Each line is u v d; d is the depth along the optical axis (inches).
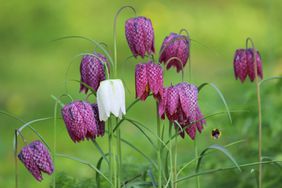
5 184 331.3
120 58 657.0
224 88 360.5
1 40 684.1
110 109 168.4
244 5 734.5
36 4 696.4
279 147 261.9
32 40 684.7
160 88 173.0
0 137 433.1
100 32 686.5
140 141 370.3
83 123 171.6
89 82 181.3
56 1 697.6
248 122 267.4
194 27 705.0
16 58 660.1
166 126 337.7
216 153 270.5
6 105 519.2
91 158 359.3
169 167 205.9
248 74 199.6
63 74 621.9
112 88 168.7
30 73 622.8
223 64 639.1
